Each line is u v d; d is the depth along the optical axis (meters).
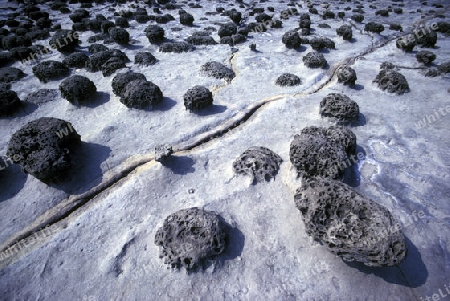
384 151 6.12
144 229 4.67
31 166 5.15
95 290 3.96
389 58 11.43
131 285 3.97
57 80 9.89
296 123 7.03
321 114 7.05
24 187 5.62
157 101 7.71
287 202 4.96
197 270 4.02
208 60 11.07
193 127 7.04
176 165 5.80
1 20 16.19
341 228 3.74
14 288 4.06
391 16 19.39
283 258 4.19
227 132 7.00
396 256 3.47
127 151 6.39
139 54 10.70
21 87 9.49
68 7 20.88
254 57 11.36
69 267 4.25
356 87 8.77
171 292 3.87
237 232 4.55
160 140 6.73
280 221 4.68
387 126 6.84
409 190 5.19
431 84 8.84
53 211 5.13
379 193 5.14
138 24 16.75
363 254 3.54
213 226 4.16
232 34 13.94
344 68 8.60
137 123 7.31
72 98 8.05
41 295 3.97
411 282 3.84
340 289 3.80
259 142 6.48
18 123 7.80
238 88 8.98
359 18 17.33
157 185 5.43
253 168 5.30
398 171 5.59
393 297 3.72
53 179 5.38
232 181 5.36
